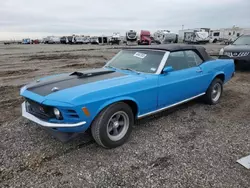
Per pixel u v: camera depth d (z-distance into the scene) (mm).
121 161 2914
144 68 3965
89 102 2836
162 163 2863
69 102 2732
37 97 2967
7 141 3414
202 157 2996
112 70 3994
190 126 4012
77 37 53562
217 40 51281
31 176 2611
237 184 2471
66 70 10500
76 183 2494
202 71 4633
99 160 2934
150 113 3748
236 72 9469
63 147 3246
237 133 3729
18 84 7473
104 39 52656
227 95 6043
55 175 2629
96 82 3238
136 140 3479
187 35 47125
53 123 2850
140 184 2479
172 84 3918
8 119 4301
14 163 2854
